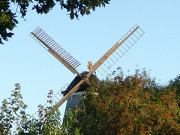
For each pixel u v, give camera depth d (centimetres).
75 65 2983
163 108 2114
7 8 1473
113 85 2577
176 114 2272
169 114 2083
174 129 2073
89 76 2944
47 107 1778
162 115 2050
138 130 1950
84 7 1652
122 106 2041
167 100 2317
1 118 1644
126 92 2169
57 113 1734
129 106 2061
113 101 2116
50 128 1677
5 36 1493
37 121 1722
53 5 1652
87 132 2041
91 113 2291
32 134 1669
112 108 2059
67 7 1650
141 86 2431
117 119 2011
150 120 2039
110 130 2009
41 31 3025
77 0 1645
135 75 2658
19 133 1652
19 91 1700
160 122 2020
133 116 1977
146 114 2041
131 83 2430
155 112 2061
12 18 1506
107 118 2042
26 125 1673
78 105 2694
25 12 1609
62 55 2997
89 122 2131
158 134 2047
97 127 2078
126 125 1955
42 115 1741
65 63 2981
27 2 1612
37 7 1636
